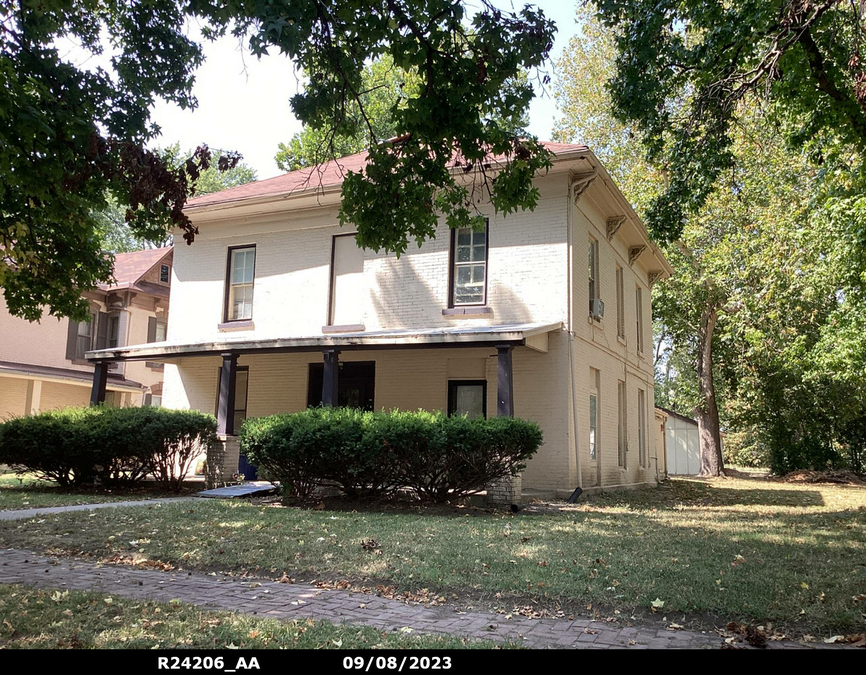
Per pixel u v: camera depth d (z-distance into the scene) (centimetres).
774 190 2205
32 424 1270
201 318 1794
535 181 1452
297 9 594
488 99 735
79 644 411
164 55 920
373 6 683
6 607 482
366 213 774
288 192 1612
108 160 747
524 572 604
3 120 678
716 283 2438
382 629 453
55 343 2278
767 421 2811
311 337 1355
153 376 2617
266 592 556
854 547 766
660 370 4788
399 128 728
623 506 1261
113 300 2491
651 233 1137
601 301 1584
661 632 460
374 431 1065
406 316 1540
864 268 1468
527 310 1426
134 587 563
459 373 1494
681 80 1065
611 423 1683
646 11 974
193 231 745
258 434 1115
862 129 1066
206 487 1349
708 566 643
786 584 571
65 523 838
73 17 909
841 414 2588
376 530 809
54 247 995
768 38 1019
